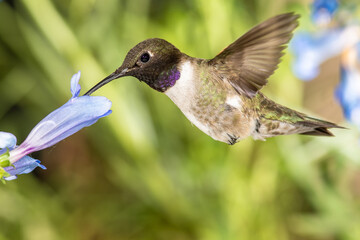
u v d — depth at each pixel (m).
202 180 1.81
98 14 1.86
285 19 1.50
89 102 1.48
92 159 2.30
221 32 1.80
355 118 1.68
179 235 1.92
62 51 1.76
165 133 1.86
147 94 1.88
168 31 1.86
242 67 1.53
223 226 1.78
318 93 1.85
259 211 1.83
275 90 1.82
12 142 1.48
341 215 1.75
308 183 1.75
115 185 2.26
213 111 1.54
